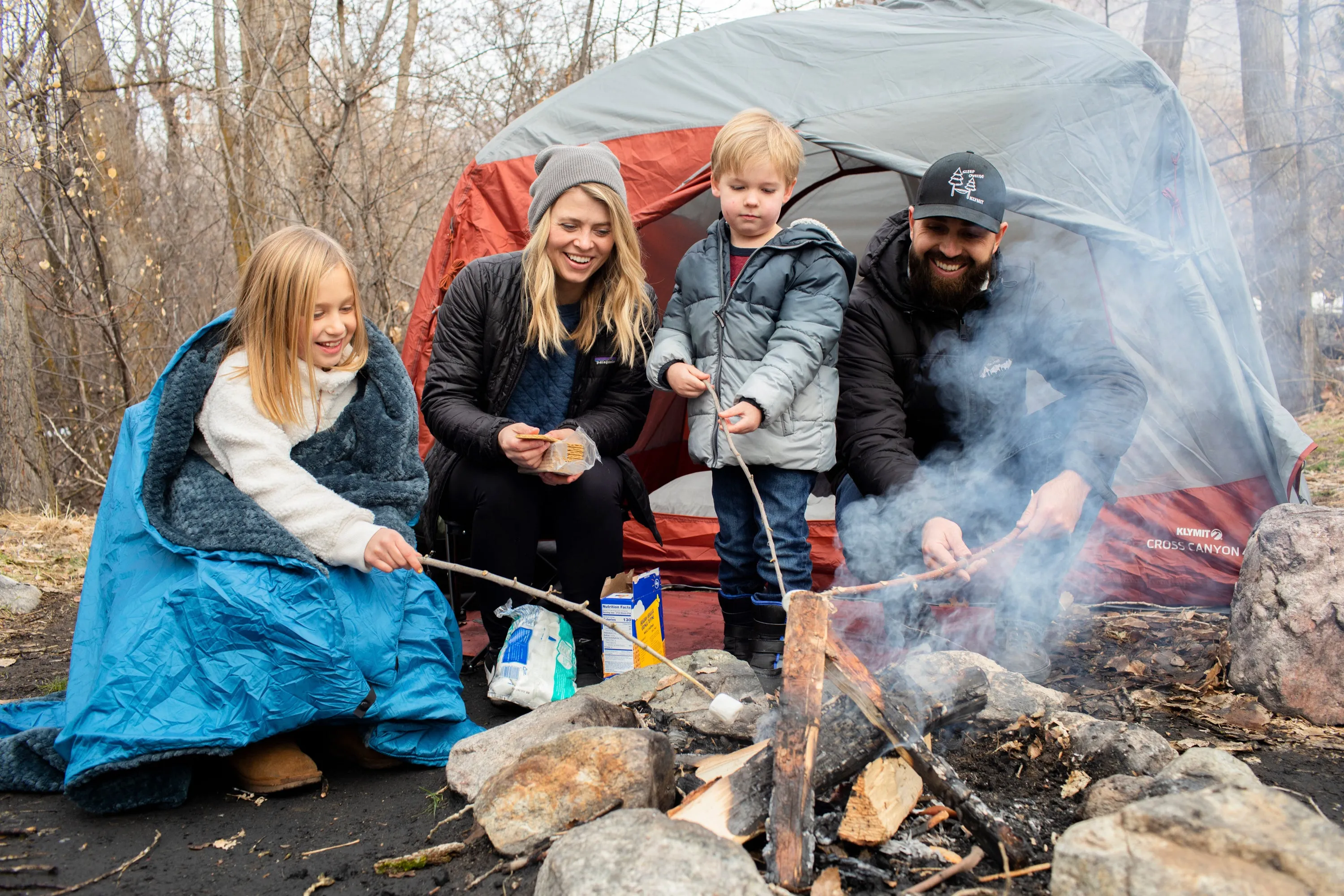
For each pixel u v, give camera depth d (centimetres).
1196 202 322
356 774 223
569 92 386
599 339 290
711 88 366
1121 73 325
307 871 175
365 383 242
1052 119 325
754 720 214
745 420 249
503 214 374
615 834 145
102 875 174
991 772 196
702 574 413
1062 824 176
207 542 204
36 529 508
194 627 197
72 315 688
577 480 279
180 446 212
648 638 271
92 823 196
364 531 214
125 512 218
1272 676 235
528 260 280
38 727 225
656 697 233
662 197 361
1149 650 288
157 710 194
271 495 214
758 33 374
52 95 674
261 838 189
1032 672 263
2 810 202
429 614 236
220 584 198
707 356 279
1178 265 305
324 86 802
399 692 221
